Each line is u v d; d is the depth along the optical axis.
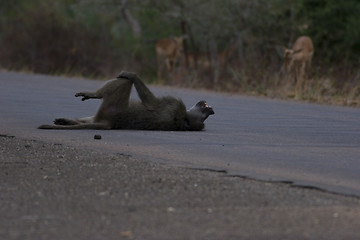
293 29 36.91
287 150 11.91
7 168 9.62
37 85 27.05
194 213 7.44
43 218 7.18
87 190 8.40
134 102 13.74
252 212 7.50
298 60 27.95
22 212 7.41
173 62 40.00
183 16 38.38
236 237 6.62
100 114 13.75
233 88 29.02
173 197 8.10
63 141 12.17
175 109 13.80
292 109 20.44
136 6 41.75
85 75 38.41
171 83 34.00
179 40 38.41
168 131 13.75
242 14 37.81
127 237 6.57
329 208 7.74
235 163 10.49
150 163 10.21
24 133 13.10
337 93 25.95
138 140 12.44
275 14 37.16
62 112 17.23
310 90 25.52
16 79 30.66
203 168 9.91
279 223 7.10
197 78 32.84
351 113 19.66
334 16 38.19
